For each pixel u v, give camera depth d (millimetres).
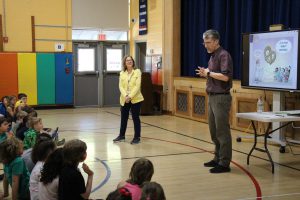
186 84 8953
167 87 9664
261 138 6258
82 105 11172
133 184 2438
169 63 9547
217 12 8203
